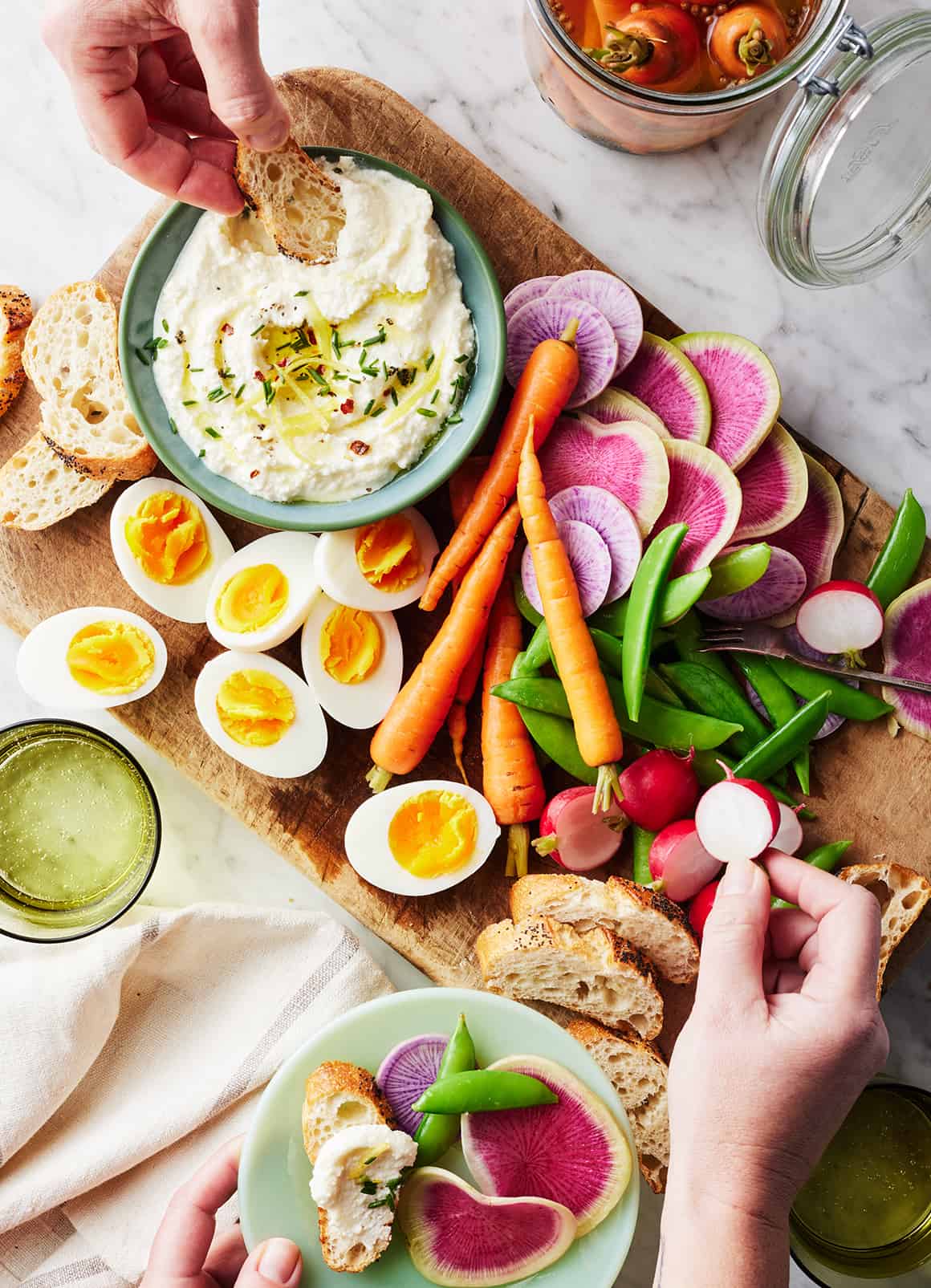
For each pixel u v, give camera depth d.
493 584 0.66
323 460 0.64
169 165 0.60
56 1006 0.65
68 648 0.67
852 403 0.71
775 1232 0.54
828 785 0.68
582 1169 0.61
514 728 0.67
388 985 0.68
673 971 0.67
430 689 0.66
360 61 0.70
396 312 0.64
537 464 0.65
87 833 0.68
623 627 0.67
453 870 0.67
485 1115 0.61
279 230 0.61
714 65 0.63
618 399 0.67
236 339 0.63
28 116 0.70
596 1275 0.61
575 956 0.63
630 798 0.65
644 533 0.66
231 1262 0.63
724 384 0.67
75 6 0.55
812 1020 0.55
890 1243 0.66
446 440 0.65
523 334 0.67
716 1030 0.56
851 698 0.67
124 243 0.68
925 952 0.71
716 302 0.71
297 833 0.68
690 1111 0.55
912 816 0.68
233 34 0.54
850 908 0.58
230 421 0.63
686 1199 0.54
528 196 0.70
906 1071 0.71
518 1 0.69
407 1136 0.60
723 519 0.65
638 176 0.70
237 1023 0.68
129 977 0.68
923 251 0.70
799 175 0.62
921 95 0.62
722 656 0.68
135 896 0.66
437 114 0.70
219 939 0.68
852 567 0.69
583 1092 0.61
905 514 0.67
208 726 0.66
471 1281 0.60
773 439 0.67
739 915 0.57
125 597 0.68
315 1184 0.59
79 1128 0.67
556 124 0.70
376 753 0.67
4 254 0.70
